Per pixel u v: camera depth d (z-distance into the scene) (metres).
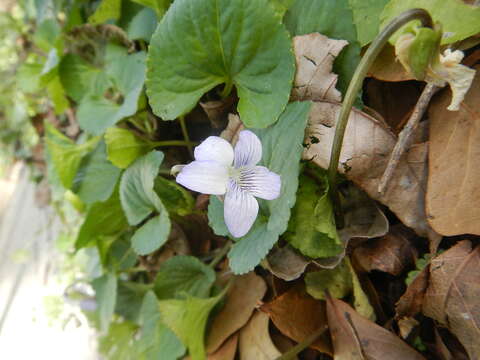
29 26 0.18
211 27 0.08
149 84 0.08
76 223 0.16
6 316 0.18
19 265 0.20
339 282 0.08
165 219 0.09
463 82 0.06
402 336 0.07
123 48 0.11
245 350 0.09
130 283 0.12
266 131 0.08
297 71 0.08
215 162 0.07
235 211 0.07
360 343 0.07
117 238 0.11
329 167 0.07
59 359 0.16
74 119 0.14
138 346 0.10
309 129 0.07
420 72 0.06
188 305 0.09
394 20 0.06
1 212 0.23
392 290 0.08
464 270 0.07
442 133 0.07
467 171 0.07
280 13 0.08
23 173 0.23
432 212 0.07
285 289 0.08
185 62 0.08
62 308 0.15
